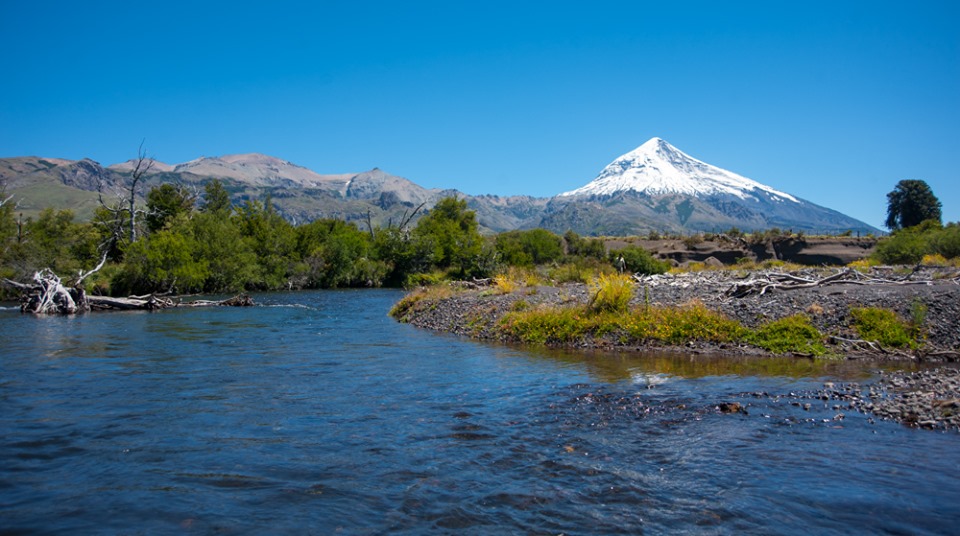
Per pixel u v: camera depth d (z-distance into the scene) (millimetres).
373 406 11141
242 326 26500
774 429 9398
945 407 10016
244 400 11672
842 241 94062
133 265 49531
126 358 17047
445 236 76438
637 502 6699
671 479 7375
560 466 7855
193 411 10781
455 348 18984
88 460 8117
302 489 7109
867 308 17938
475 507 6590
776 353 16562
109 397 11922
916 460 7910
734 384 12703
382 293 58812
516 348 18828
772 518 6258
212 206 96875
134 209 62000
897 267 38938
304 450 8562
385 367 15430
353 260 76312
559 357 16812
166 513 6426
